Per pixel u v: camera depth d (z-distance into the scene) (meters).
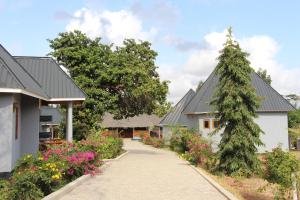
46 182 11.62
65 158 14.91
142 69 33.69
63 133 33.19
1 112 14.70
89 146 19.20
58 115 47.59
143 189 13.55
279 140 32.16
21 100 18.94
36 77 22.81
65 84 22.55
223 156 18.06
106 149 25.64
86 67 31.00
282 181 12.16
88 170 16.64
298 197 10.55
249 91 17.61
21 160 13.66
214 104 18.47
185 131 33.72
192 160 22.89
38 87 19.47
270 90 33.44
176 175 17.42
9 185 10.91
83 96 22.06
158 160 25.55
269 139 31.94
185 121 45.16
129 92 33.59
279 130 32.28
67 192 12.64
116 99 32.34
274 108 32.06
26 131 18.95
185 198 12.02
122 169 19.72
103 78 31.45
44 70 23.52
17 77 15.16
